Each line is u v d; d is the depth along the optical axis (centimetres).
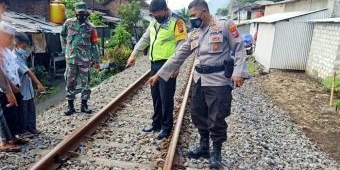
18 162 435
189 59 2142
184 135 569
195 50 440
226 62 417
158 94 555
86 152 472
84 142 505
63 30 645
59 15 2023
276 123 779
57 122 611
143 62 1966
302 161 546
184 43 463
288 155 562
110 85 1073
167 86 523
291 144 627
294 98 1116
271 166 500
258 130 686
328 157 598
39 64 1598
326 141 703
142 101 823
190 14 421
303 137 695
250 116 799
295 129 750
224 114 429
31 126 535
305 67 1680
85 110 681
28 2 1894
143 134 562
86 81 668
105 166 432
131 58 575
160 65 535
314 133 754
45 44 1520
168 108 534
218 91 422
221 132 438
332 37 1331
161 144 519
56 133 554
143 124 623
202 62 427
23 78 510
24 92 512
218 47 413
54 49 1609
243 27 3525
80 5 626
